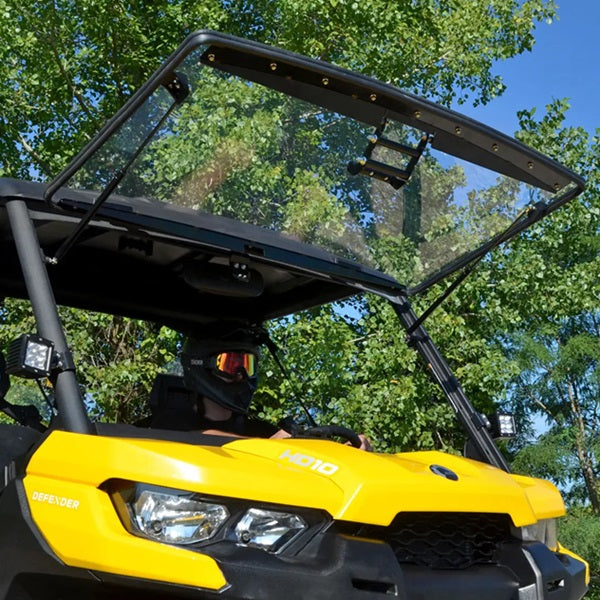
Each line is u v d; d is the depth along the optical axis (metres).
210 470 2.35
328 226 3.45
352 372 9.71
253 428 3.81
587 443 9.94
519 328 10.73
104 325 9.43
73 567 2.31
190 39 2.46
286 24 10.48
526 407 10.49
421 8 11.20
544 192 3.29
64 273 3.75
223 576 2.22
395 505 2.50
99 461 2.37
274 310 4.18
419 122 3.03
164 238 3.19
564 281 10.34
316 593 2.27
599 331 10.66
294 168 3.21
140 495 2.32
